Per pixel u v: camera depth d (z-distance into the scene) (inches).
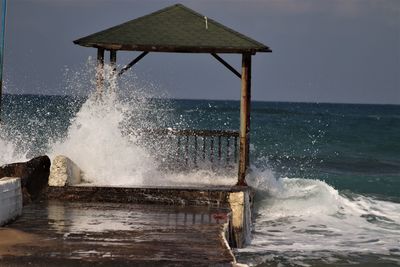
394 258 1237.1
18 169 1248.2
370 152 3695.9
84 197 1270.9
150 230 999.0
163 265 808.3
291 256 1213.1
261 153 3430.1
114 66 1507.1
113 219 1083.3
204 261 824.3
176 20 1451.8
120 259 822.5
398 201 2009.1
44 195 1269.7
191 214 1149.1
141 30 1424.7
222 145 2549.2
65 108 5009.8
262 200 1664.6
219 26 1439.5
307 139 4301.2
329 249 1289.4
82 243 899.4
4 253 833.5
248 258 1177.4
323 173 2758.4
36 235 939.3
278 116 7603.4
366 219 1668.3
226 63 1462.8
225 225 1049.5
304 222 1577.3
